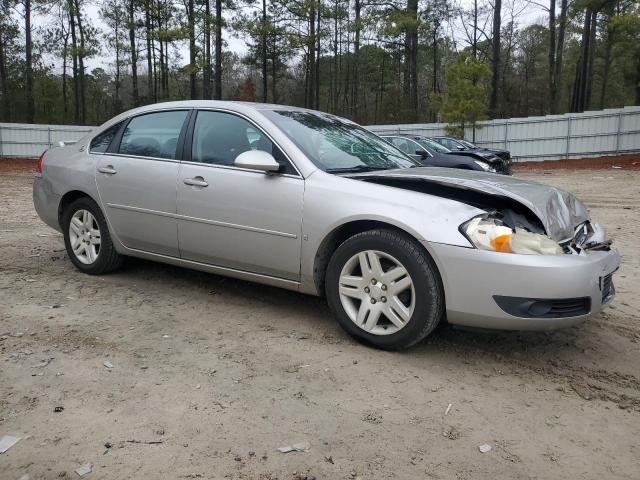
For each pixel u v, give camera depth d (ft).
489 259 10.75
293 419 9.30
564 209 12.60
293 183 12.96
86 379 10.53
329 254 13.07
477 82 112.27
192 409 9.53
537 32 181.16
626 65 145.07
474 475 8.00
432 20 152.87
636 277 19.22
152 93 158.40
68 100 201.98
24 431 8.77
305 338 12.80
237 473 7.84
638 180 60.34
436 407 9.88
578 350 12.67
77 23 145.59
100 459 8.09
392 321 11.78
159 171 15.16
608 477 8.12
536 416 9.74
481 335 13.28
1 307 14.37
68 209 17.66
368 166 14.06
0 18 144.46
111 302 15.05
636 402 10.38
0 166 88.17
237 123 14.39
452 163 37.29
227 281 17.15
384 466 8.11
